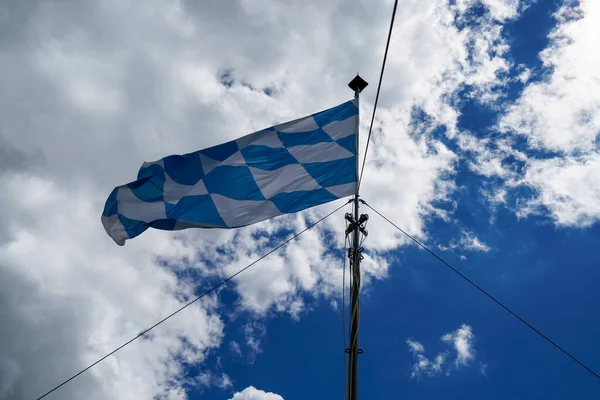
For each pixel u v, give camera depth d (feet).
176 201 36.73
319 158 37.11
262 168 37.24
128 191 36.78
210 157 37.78
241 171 37.22
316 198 35.63
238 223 35.50
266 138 38.29
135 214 36.50
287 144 38.01
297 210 35.42
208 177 37.17
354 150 36.83
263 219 35.42
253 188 36.50
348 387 26.25
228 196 36.32
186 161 37.60
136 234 36.63
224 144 38.01
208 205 36.17
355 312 28.58
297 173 36.73
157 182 37.24
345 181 35.83
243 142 38.14
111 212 36.68
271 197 36.06
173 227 36.17
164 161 37.40
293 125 38.63
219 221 35.63
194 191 36.78
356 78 39.32
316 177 36.40
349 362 26.94
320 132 38.11
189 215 36.04
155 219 36.29
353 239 31.91
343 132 37.78
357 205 34.35
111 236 36.55
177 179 37.35
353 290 29.50
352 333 27.84
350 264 30.86
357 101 38.68
